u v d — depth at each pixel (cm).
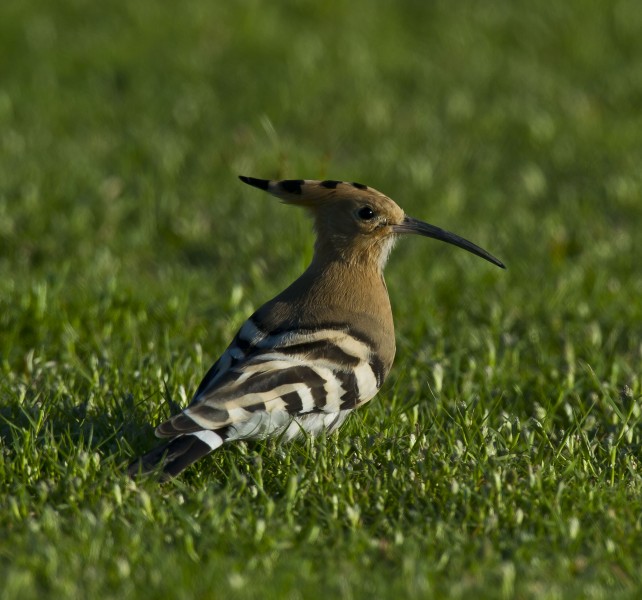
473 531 962
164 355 1362
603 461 1105
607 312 1546
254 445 1076
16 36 3053
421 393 1316
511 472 1044
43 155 2292
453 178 2253
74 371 1299
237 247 1894
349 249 1185
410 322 1526
